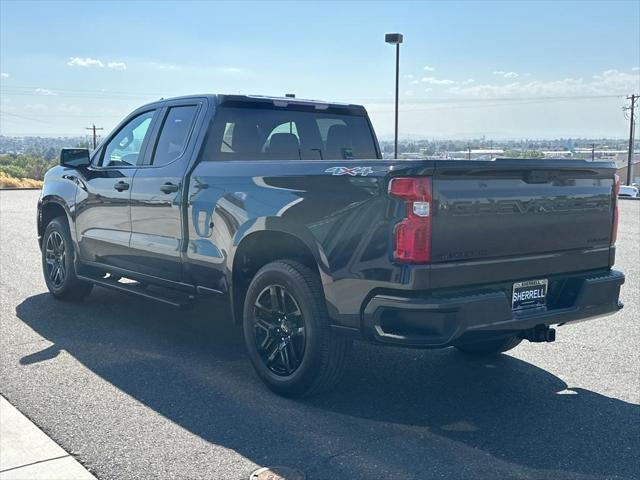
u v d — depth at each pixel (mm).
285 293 4438
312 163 4289
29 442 3707
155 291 5859
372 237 3869
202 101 5480
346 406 4324
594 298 4461
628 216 20516
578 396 4531
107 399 4387
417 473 3381
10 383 4672
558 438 3830
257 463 3480
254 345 4633
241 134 5477
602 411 4254
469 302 3768
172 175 5406
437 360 5352
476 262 3906
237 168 4816
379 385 4746
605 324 6512
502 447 3705
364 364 5242
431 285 3734
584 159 4414
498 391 4625
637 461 3543
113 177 6145
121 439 3766
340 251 4031
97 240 6375
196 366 5102
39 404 4281
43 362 5148
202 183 5082
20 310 6785
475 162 3805
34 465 3432
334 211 4070
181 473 3365
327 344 4223
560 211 4297
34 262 9648
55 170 7266
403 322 3801
